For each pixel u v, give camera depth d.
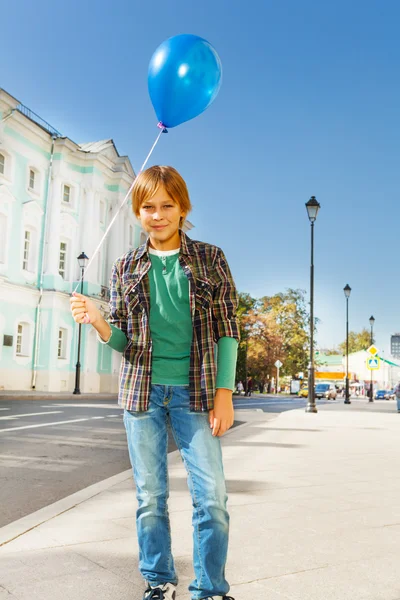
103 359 36.97
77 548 3.66
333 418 18.84
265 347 69.38
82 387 34.53
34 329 31.75
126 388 2.66
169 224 2.68
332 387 60.72
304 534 4.12
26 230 31.53
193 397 2.55
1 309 29.20
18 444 9.19
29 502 5.34
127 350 2.68
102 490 5.58
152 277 2.69
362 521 4.57
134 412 2.64
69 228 33.91
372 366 31.78
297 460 8.16
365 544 3.91
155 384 2.62
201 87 3.01
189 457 2.57
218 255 2.74
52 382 31.88
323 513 4.82
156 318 2.64
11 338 29.95
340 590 3.04
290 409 26.94
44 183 32.50
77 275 34.22
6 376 29.58
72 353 33.94
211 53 3.04
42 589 2.95
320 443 10.62
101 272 36.62
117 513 4.65
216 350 2.66
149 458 2.63
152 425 2.63
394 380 96.56
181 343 2.64
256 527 4.28
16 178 30.16
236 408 26.62
